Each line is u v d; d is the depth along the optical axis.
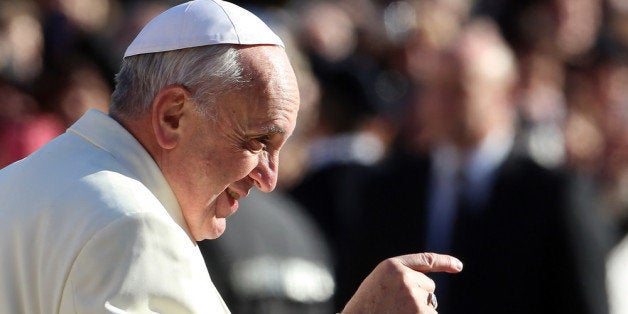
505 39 26.36
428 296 10.34
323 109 24.20
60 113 21.30
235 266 15.68
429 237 18.39
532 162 18.06
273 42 10.36
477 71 18.31
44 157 10.37
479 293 17.70
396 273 10.30
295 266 16.19
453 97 18.44
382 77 26.48
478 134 18.28
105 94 21.67
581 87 25.80
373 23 28.69
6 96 21.19
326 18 28.41
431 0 27.56
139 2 30.22
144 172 10.17
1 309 9.94
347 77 24.78
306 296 16.19
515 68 23.41
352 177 22.31
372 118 24.73
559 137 22.66
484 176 18.19
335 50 28.14
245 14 10.48
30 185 10.17
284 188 22.00
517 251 17.69
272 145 10.35
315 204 22.14
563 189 17.80
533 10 26.36
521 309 17.58
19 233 9.98
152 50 10.24
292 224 16.80
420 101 21.08
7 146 20.86
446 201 18.38
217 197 10.42
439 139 18.64
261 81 10.12
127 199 9.80
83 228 9.66
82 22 28.12
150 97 10.23
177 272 9.72
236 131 10.12
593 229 17.73
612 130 24.75
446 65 18.53
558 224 17.62
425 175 18.61
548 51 25.95
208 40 10.15
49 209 9.91
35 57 25.86
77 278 9.54
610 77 26.16
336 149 22.94
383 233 18.75
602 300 17.53
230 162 10.18
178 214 10.30
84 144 10.34
